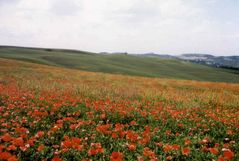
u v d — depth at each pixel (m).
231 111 15.70
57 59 83.00
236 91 28.20
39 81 25.34
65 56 94.44
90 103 14.21
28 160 7.03
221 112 14.72
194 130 10.41
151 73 77.00
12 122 9.82
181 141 8.87
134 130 10.34
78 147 7.02
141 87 26.39
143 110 13.05
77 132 9.14
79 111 12.02
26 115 11.30
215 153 7.23
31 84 21.92
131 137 8.15
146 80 38.22
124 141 8.44
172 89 26.38
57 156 6.84
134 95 19.09
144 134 8.57
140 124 11.02
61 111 12.33
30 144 7.30
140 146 7.95
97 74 43.62
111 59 101.44
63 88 20.17
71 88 20.14
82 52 154.75
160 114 12.31
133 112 12.61
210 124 11.45
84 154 7.25
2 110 11.21
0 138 7.52
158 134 9.48
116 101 15.55
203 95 20.81
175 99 18.20
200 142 8.62
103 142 8.30
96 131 9.07
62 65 73.38
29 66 49.31
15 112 11.25
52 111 11.91
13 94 14.95
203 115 13.84
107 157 7.12
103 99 16.64
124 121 11.45
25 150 7.19
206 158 7.46
